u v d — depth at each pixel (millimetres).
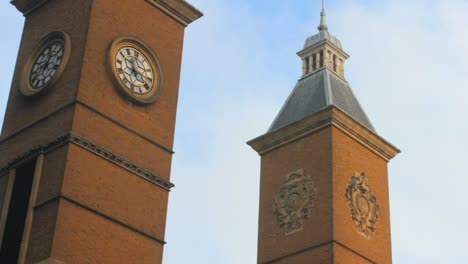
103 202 51625
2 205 52875
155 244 53812
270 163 72375
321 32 79812
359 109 75125
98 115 53188
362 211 68250
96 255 50062
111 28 56156
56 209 49094
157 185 55469
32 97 55469
